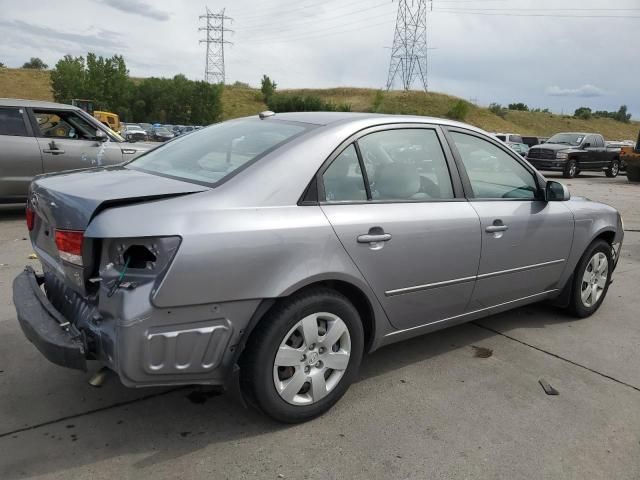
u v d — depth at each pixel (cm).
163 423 303
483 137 408
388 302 334
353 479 264
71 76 7138
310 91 9931
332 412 322
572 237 458
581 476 277
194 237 253
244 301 270
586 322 496
